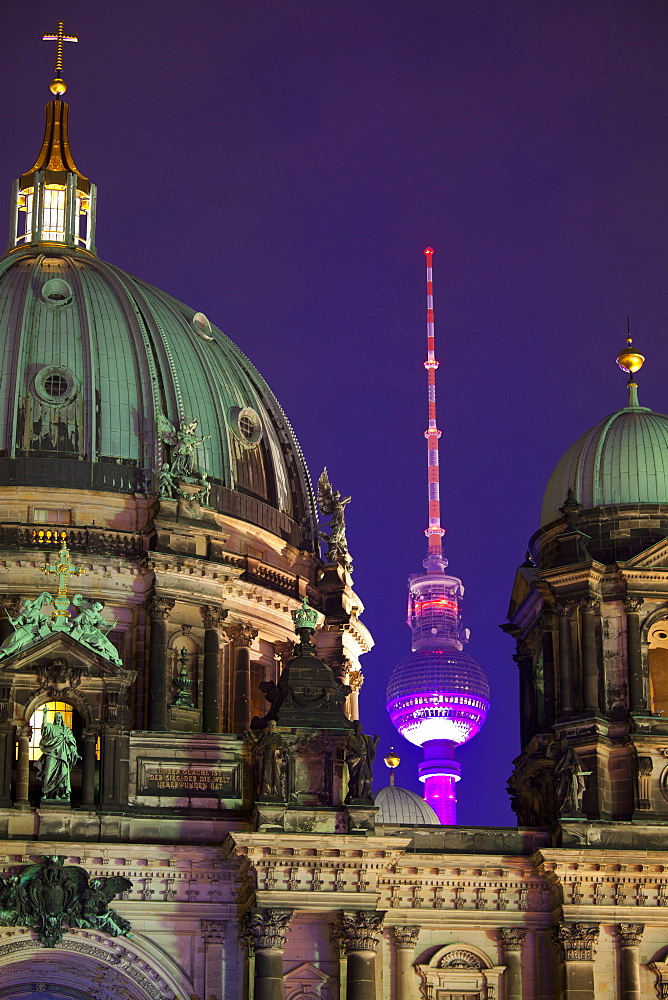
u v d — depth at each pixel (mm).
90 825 105500
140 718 116688
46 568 114062
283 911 103438
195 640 119562
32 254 135750
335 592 131250
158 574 118750
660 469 117562
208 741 108938
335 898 104125
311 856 103812
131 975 104312
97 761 107625
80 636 109250
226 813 107875
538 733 118062
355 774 106562
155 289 136125
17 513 120188
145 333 128125
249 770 108812
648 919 108312
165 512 120375
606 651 114438
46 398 123062
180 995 104250
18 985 108125
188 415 126562
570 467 119812
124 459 123062
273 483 130750
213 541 121375
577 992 106250
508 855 108312
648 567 114500
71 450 122312
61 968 106000
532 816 115062
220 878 106000
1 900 103000
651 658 119562
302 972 104312
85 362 125000
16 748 106750
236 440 129125
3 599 117312
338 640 130000
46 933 102938
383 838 104375
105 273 133125
